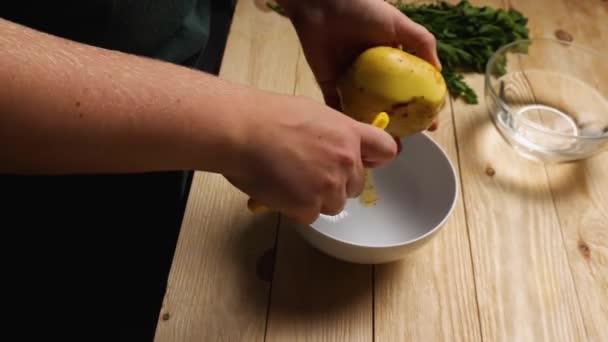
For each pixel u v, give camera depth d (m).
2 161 0.47
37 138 0.46
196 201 0.73
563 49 0.91
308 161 0.53
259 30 0.92
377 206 0.76
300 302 0.67
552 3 1.00
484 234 0.73
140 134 0.48
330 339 0.64
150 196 0.82
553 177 0.79
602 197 0.77
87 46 0.49
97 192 0.81
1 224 0.80
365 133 0.56
